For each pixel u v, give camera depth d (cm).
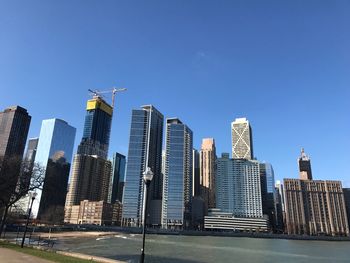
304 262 8475
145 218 2669
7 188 5781
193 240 19488
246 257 9169
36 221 18912
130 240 15812
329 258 10225
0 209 7025
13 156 6212
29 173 6106
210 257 8600
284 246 16812
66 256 3497
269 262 8019
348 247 18000
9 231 12438
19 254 3328
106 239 15375
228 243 17550
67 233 17538
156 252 9400
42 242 8650
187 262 6944
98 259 3694
